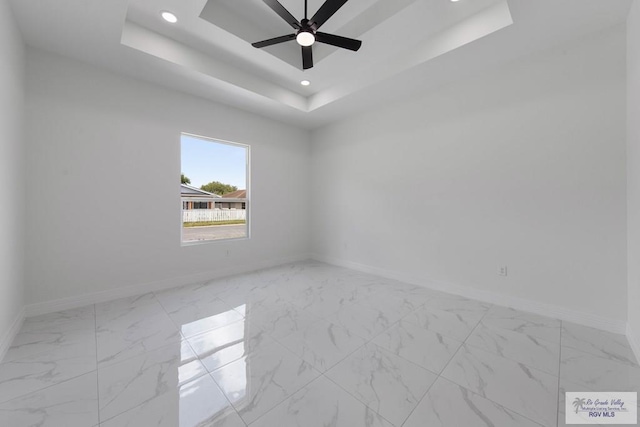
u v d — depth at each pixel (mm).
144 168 3160
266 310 2689
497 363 1793
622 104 2164
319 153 5020
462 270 3137
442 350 1955
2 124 1861
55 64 2586
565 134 2430
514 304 2742
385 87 3332
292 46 3227
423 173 3490
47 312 2547
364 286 3502
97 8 2035
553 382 1596
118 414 1355
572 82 2389
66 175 2652
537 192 2590
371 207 4148
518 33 2287
